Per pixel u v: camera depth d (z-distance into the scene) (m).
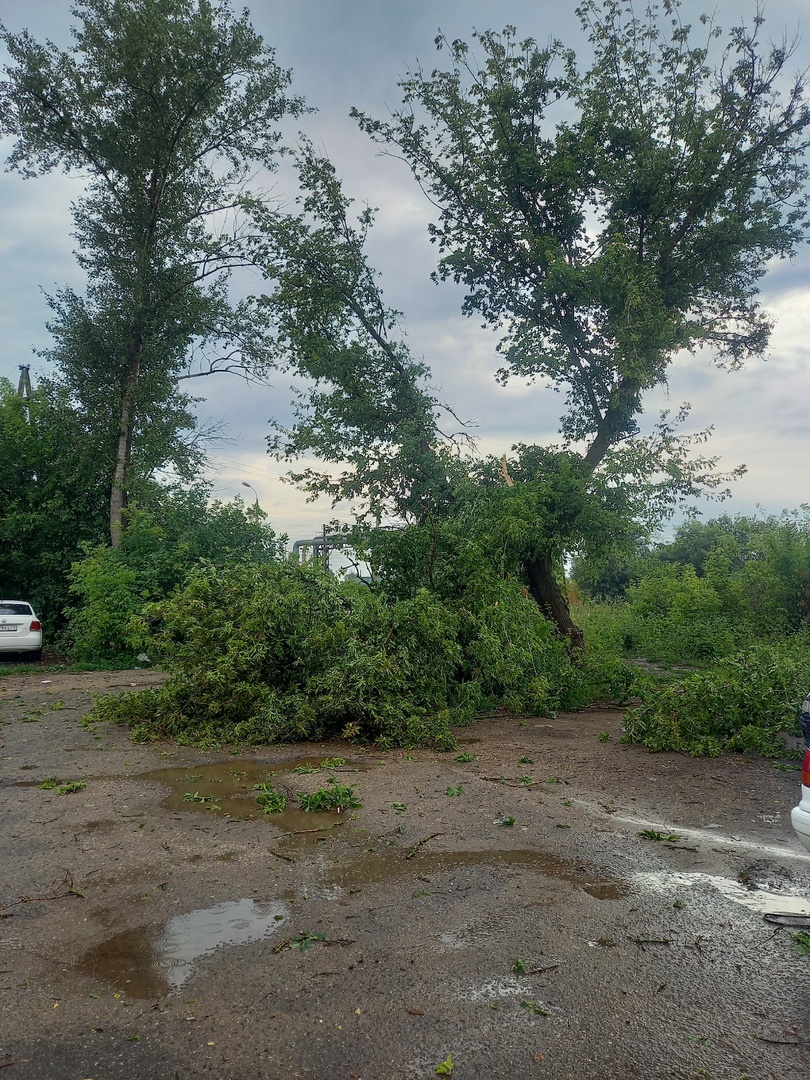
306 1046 3.03
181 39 23.64
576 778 7.45
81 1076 2.84
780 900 4.47
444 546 13.00
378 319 18.41
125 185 25.16
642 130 16.91
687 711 8.89
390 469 17.06
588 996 3.40
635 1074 2.86
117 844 5.48
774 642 17.80
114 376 25.31
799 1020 3.22
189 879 4.80
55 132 24.08
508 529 12.91
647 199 17.06
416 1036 3.10
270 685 9.78
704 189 16.97
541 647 11.88
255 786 7.14
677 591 21.11
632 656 20.23
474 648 11.19
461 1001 3.35
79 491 24.31
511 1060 2.95
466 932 4.03
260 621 9.72
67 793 6.91
